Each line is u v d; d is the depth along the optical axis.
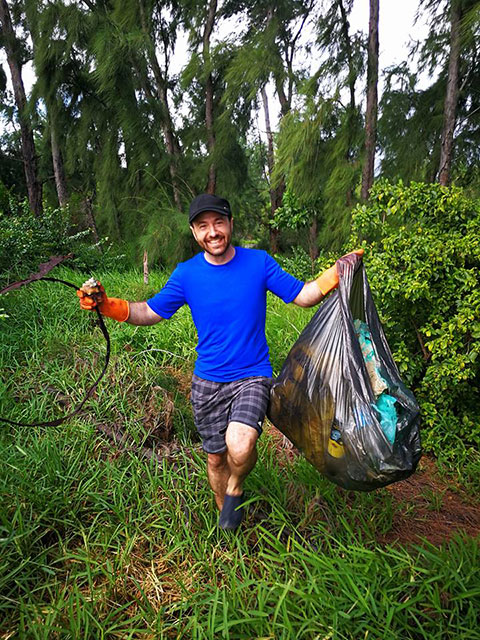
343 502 2.79
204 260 2.31
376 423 1.98
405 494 3.19
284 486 2.90
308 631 1.86
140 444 3.26
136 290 6.46
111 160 10.74
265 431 3.74
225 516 2.33
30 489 2.60
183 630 1.92
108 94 9.92
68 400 3.65
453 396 3.72
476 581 2.15
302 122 7.97
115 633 1.93
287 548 2.26
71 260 8.02
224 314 2.25
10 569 2.18
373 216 4.07
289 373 2.28
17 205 9.41
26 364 4.28
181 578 2.24
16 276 6.52
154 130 10.27
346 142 8.00
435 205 3.82
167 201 10.52
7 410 3.51
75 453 3.02
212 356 2.32
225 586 2.12
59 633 1.90
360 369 2.09
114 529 2.49
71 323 5.17
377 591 2.07
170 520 2.61
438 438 3.68
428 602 2.10
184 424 3.57
